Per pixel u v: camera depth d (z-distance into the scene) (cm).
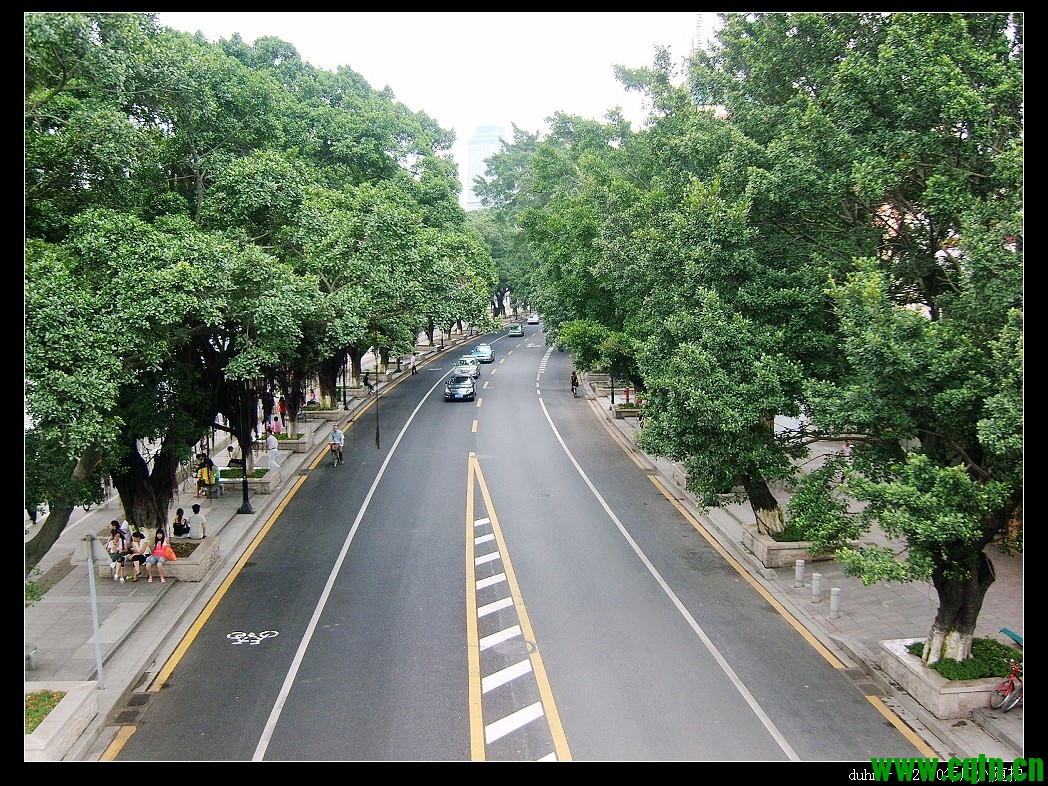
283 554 1923
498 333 8644
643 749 1090
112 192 1569
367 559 1877
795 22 1638
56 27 1279
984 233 1070
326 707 1211
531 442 3241
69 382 1104
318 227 1994
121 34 1452
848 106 1390
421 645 1421
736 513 2203
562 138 5019
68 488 1253
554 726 1151
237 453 2898
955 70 1223
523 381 5056
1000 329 1055
